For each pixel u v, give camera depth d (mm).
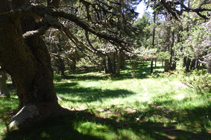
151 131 3631
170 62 22562
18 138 3355
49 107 5152
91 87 15523
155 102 7199
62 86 17203
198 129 3580
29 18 4434
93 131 3568
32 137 3355
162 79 14258
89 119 4598
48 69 5312
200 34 10688
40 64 5020
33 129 3828
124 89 12906
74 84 18719
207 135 3211
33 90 5059
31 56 4527
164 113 5363
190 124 3967
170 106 6148
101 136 3316
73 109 5906
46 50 5312
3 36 3049
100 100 8414
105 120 4578
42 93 5242
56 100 5676
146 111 5703
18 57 3963
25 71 4570
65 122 4207
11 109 6078
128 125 4070
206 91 7008
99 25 4875
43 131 3615
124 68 38281
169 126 4012
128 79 19281
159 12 4809
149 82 13969
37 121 4352
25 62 4328
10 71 4371
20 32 3377
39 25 4453
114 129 3752
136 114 5336
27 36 3234
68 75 31609
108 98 9117
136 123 4301
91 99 9109
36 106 4957
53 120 4355
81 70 39062
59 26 2797
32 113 4637
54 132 3535
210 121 3912
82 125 3967
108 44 4551
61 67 28094
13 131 3828
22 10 2568
